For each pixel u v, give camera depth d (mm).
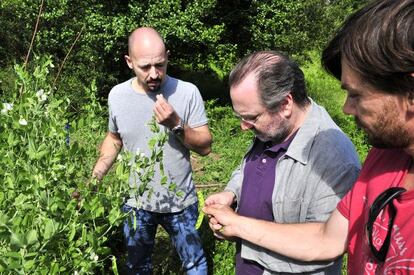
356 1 14836
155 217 3227
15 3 11156
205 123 3176
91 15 9797
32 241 1595
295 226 1896
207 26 11133
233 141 8789
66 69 9703
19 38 11258
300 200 1992
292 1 11859
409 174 1292
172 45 10633
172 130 2895
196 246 3311
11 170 1978
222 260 3850
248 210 2246
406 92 1062
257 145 2314
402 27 1022
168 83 3092
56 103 2227
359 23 1098
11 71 8797
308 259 1805
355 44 1086
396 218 1206
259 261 2117
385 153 1383
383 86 1071
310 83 15000
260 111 1977
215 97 13062
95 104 2527
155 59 2918
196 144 3064
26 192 1769
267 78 1938
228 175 6980
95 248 1851
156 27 9914
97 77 10039
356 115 1181
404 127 1105
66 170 2047
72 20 10242
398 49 1016
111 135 3303
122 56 10523
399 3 1046
